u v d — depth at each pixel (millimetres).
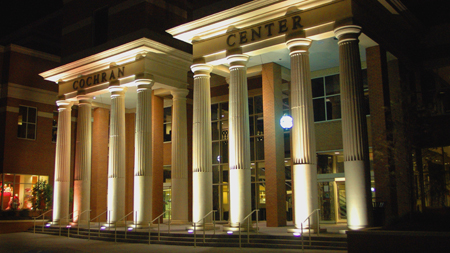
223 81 31531
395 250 14625
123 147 27438
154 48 26141
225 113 31781
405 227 15617
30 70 37531
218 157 31719
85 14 31359
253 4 20750
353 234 15500
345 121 18266
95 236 24922
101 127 35188
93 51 29953
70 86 31312
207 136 23266
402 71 23594
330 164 26484
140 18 27406
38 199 34688
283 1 19938
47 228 29844
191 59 28562
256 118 30000
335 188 26141
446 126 23562
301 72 19719
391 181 20141
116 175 26922
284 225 24938
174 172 28141
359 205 17516
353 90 18188
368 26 19703
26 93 37031
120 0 28828
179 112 28531
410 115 18250
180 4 29828
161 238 21922
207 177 23016
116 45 28328
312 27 19547
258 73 27234
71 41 31938
